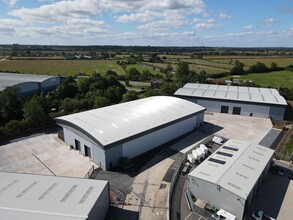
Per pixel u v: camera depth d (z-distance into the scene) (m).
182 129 43.69
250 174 25.67
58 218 18.06
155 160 34.50
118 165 32.91
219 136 43.03
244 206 22.38
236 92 64.12
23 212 18.62
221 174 25.52
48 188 22.25
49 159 34.22
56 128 46.31
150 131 36.28
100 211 21.80
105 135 32.47
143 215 23.78
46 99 55.94
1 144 38.91
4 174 24.95
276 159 34.59
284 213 23.98
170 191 27.03
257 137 43.66
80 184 23.20
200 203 25.31
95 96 62.16
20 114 51.06
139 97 68.00
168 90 71.56
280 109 53.75
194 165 32.94
